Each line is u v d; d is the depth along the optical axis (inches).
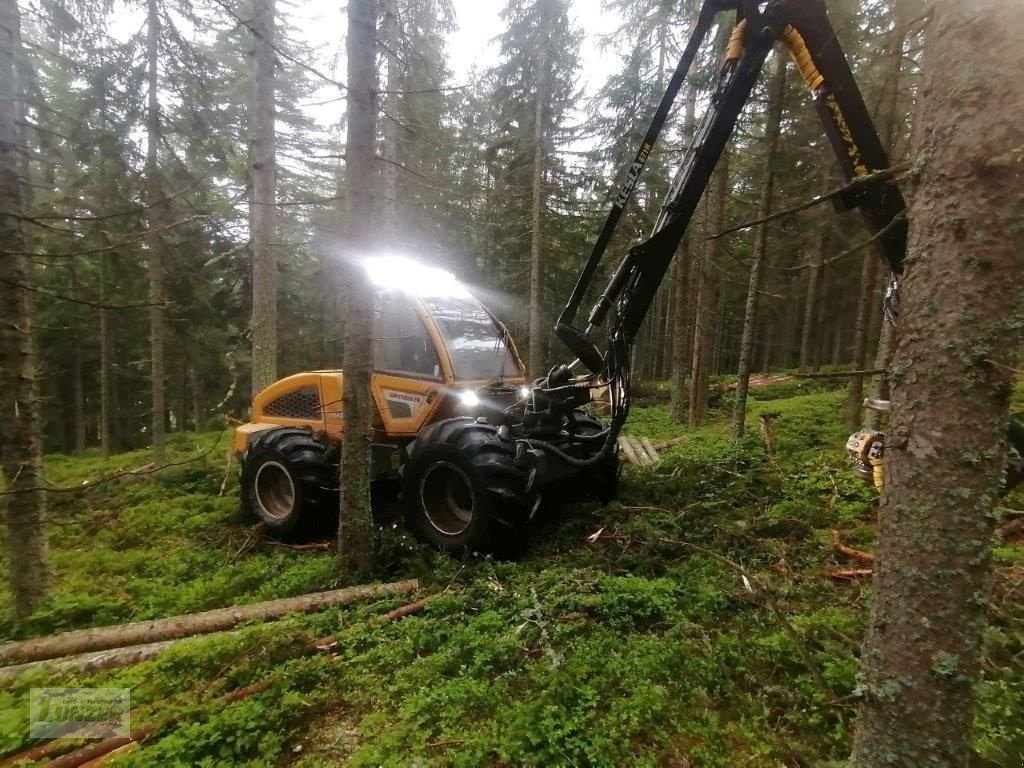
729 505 199.9
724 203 389.4
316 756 94.0
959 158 53.2
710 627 123.4
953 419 54.8
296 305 560.1
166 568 194.9
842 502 194.5
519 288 594.6
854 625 116.8
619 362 161.0
